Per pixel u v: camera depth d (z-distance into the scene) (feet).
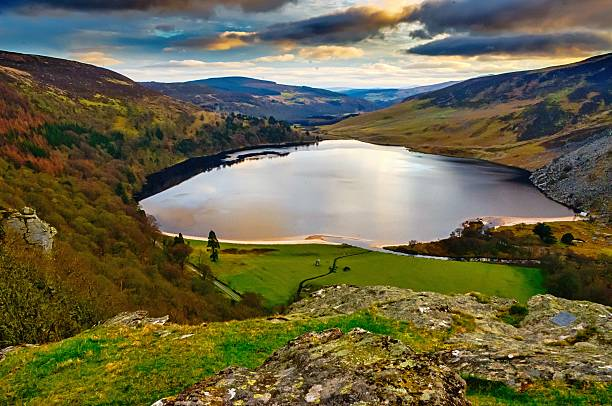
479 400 61.67
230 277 414.82
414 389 45.09
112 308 250.16
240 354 80.74
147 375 73.15
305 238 532.32
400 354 52.90
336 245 502.79
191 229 572.51
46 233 295.07
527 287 381.60
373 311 107.55
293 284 399.65
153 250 458.09
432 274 409.69
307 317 114.42
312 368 51.67
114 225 471.62
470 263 439.63
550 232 555.28
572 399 59.06
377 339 57.41
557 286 370.73
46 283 220.23
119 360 81.30
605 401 57.47
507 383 65.72
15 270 218.18
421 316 104.63
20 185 510.17
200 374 72.08
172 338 91.56
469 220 619.26
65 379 76.33
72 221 447.01
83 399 67.05
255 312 341.82
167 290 344.90
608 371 64.80
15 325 177.58
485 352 78.33
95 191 632.38
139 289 325.42
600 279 390.63
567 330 96.68
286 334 91.45
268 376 51.31
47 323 189.37
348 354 53.72
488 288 380.37
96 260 343.46
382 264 438.81
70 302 216.95
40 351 90.89
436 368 49.55
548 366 68.69
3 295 192.85
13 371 83.05
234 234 549.54
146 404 63.77
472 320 106.22
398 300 116.88
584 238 572.51
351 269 426.10
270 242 517.14
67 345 91.81
